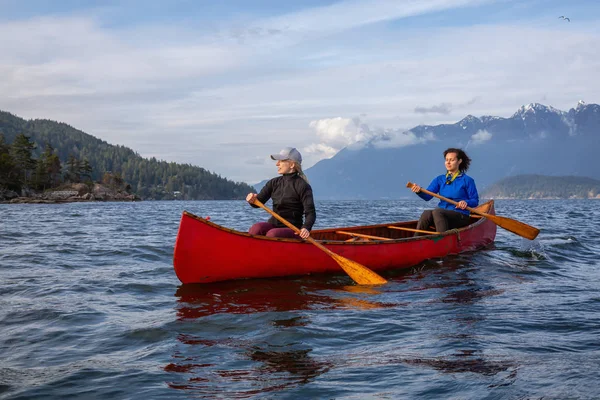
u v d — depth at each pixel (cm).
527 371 288
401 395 260
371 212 3127
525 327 382
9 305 461
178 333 372
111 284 564
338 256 579
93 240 1062
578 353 319
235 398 259
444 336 361
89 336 368
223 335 367
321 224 1736
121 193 11456
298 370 298
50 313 431
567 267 694
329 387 272
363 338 359
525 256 785
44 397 262
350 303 470
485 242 897
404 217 2347
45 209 4297
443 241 754
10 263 721
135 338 362
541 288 543
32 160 10269
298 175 623
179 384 278
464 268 677
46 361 317
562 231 1302
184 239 539
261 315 422
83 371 298
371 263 648
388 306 457
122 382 281
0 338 364
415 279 601
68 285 556
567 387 263
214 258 557
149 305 463
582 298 488
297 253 600
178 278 558
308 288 544
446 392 262
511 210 3700
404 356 319
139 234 1239
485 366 298
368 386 272
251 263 577
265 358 319
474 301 477
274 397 260
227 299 488
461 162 830
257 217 2561
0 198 8769
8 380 285
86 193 10119
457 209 818
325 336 363
